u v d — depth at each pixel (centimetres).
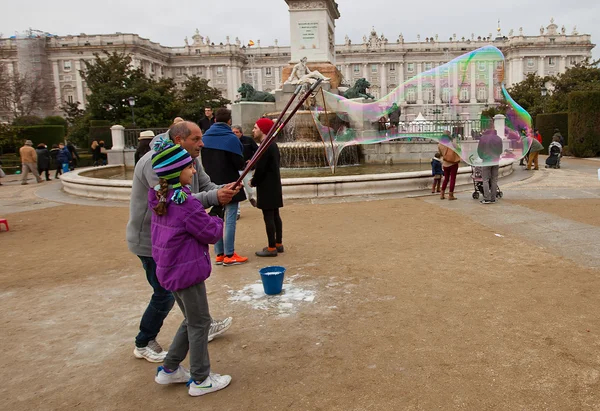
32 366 343
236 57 10394
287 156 1555
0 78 5716
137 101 4409
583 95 2220
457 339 353
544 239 634
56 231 836
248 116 1897
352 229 740
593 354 323
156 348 349
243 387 302
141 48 9394
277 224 618
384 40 10188
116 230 820
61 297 489
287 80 1884
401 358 328
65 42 9462
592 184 1184
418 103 6331
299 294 466
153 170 288
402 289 466
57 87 9500
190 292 289
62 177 1413
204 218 287
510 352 330
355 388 293
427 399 277
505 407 266
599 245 593
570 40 9619
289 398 286
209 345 364
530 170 1606
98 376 326
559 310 400
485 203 921
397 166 1622
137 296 484
